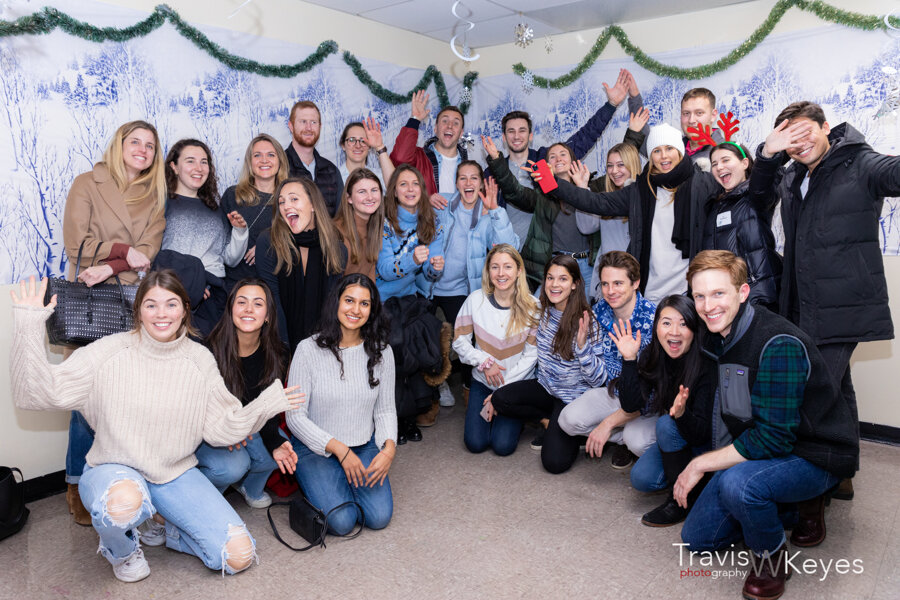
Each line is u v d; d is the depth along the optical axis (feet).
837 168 8.48
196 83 11.47
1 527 8.50
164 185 9.82
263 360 8.84
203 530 7.35
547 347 10.50
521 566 7.67
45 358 6.81
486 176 14.94
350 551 8.07
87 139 10.14
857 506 9.05
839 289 8.52
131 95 10.61
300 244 9.88
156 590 7.30
